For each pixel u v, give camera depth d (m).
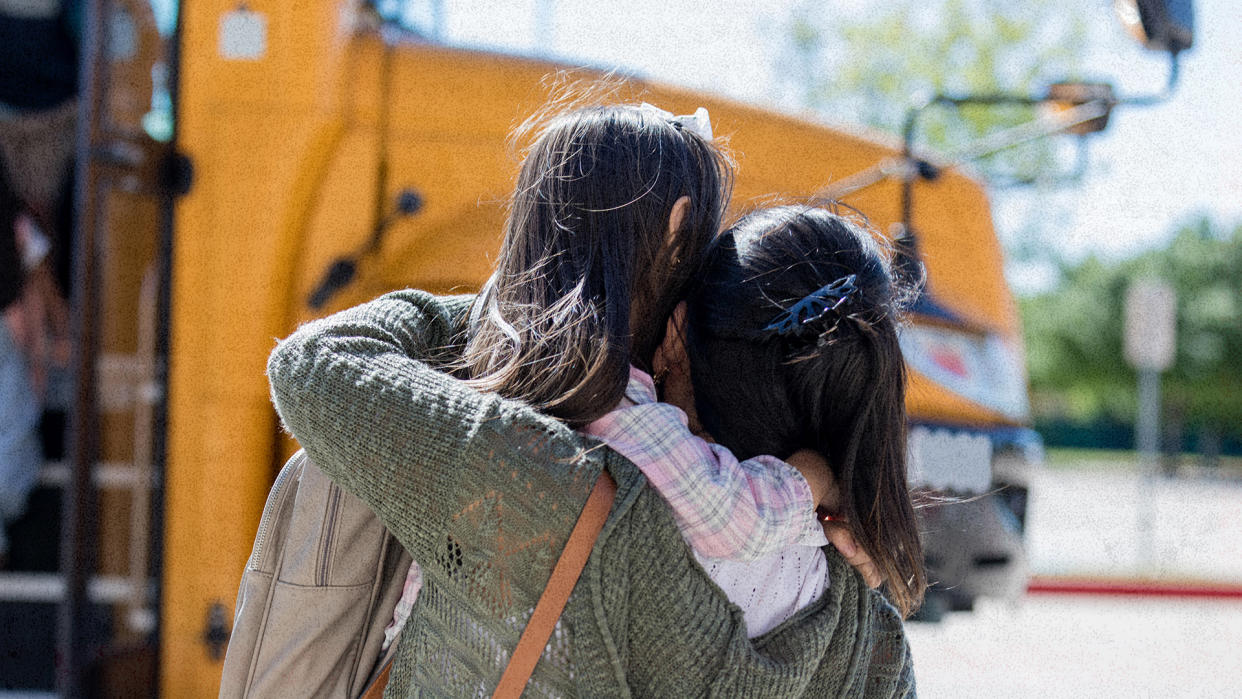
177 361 3.27
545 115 1.81
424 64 3.47
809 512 1.33
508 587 1.26
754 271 1.39
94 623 2.98
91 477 2.92
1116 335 32.94
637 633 1.25
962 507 3.71
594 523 1.24
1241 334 31.98
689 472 1.27
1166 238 33.84
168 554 3.24
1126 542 11.80
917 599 1.46
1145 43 3.49
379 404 1.31
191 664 3.21
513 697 1.23
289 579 1.48
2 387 4.28
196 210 3.29
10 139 4.70
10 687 3.71
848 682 1.37
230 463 3.24
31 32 4.81
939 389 3.79
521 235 1.39
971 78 19.58
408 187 3.40
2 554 4.26
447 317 1.54
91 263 2.90
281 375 1.39
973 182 4.17
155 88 3.33
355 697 1.53
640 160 1.37
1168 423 32.41
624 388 1.31
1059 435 33.56
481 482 1.26
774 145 3.82
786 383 1.39
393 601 1.54
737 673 1.25
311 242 3.36
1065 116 3.71
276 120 3.29
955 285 4.00
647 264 1.38
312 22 3.29
